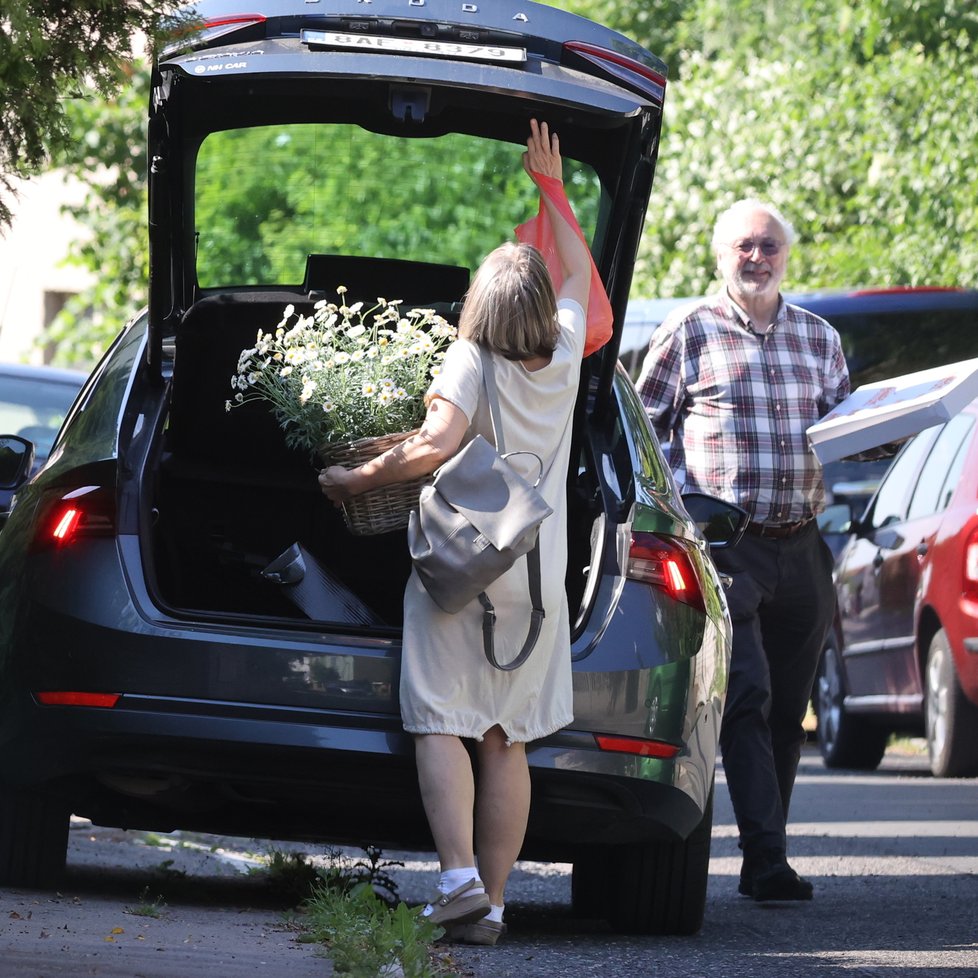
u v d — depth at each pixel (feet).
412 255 51.57
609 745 40.83
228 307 47.65
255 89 42.86
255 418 48.32
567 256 42.96
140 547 41.06
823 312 127.95
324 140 49.03
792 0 187.52
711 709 43.11
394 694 39.93
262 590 48.49
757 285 56.44
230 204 48.88
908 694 91.81
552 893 58.34
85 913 39.65
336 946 35.81
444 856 39.17
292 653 39.81
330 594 44.04
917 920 49.49
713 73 177.68
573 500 45.68
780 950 43.27
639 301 133.90
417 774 40.24
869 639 96.27
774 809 53.01
